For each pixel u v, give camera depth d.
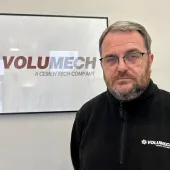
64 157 1.82
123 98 1.04
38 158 1.79
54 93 1.78
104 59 1.07
